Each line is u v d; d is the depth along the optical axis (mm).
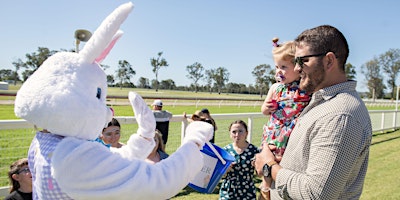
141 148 1784
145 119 1781
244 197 3498
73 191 1259
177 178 1397
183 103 29359
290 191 1696
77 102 1302
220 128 8688
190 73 105938
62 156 1269
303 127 1773
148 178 1317
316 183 1573
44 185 1324
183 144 1533
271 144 2492
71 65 1384
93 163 1269
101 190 1259
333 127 1599
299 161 1769
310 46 1739
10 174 2551
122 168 1309
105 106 1469
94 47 1378
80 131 1333
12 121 3410
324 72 1730
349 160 1572
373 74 67125
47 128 1333
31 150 1501
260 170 2039
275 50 2559
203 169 2318
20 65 80875
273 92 2697
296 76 2469
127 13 1332
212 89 111875
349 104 1644
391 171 6539
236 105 32531
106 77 1534
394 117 13742
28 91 1332
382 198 4949
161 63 93750
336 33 1729
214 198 4656
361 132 1611
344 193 1691
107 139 3395
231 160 2318
